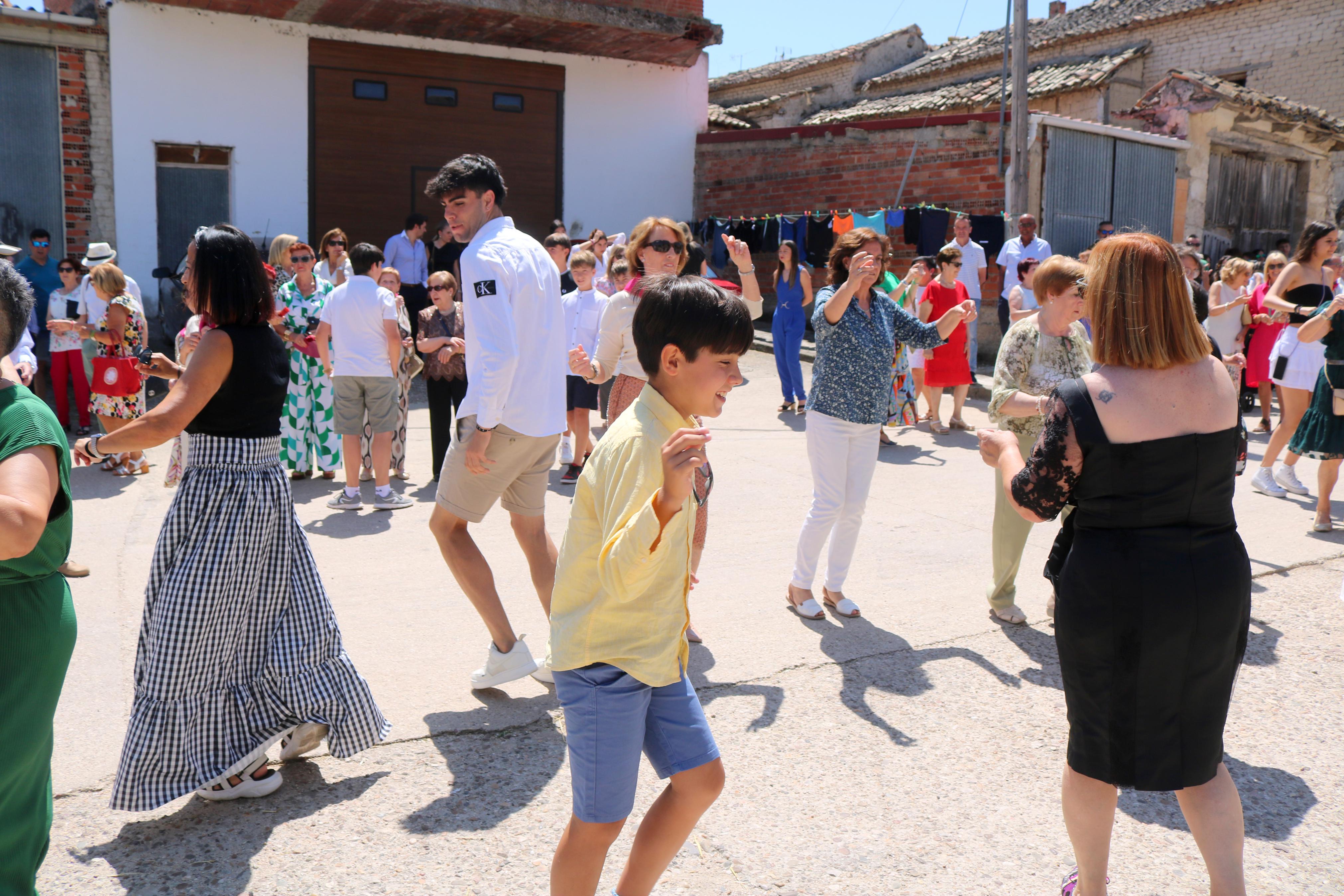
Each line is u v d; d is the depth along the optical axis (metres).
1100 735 2.42
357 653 4.29
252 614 3.10
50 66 11.63
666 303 2.08
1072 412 2.38
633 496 2.02
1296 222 17.34
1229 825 2.44
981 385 11.49
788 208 15.33
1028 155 13.09
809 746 3.52
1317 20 19.62
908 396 9.52
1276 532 6.36
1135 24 21.55
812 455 4.73
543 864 2.81
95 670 4.09
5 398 2.10
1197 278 11.11
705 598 5.09
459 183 3.75
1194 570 2.33
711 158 15.92
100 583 5.18
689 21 13.66
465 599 4.99
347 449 6.83
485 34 13.55
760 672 4.14
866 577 5.45
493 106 14.30
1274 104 15.30
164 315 12.41
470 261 3.65
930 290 9.33
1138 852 2.94
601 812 2.16
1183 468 2.32
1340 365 6.11
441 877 2.74
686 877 2.77
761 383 12.09
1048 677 4.14
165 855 2.82
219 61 12.46
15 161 11.57
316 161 13.18
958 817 3.10
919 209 12.59
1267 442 9.68
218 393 2.96
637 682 2.18
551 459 3.96
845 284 4.55
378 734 3.29
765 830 3.00
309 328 7.50
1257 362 10.11
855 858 2.87
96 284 7.64
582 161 15.10
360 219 13.55
